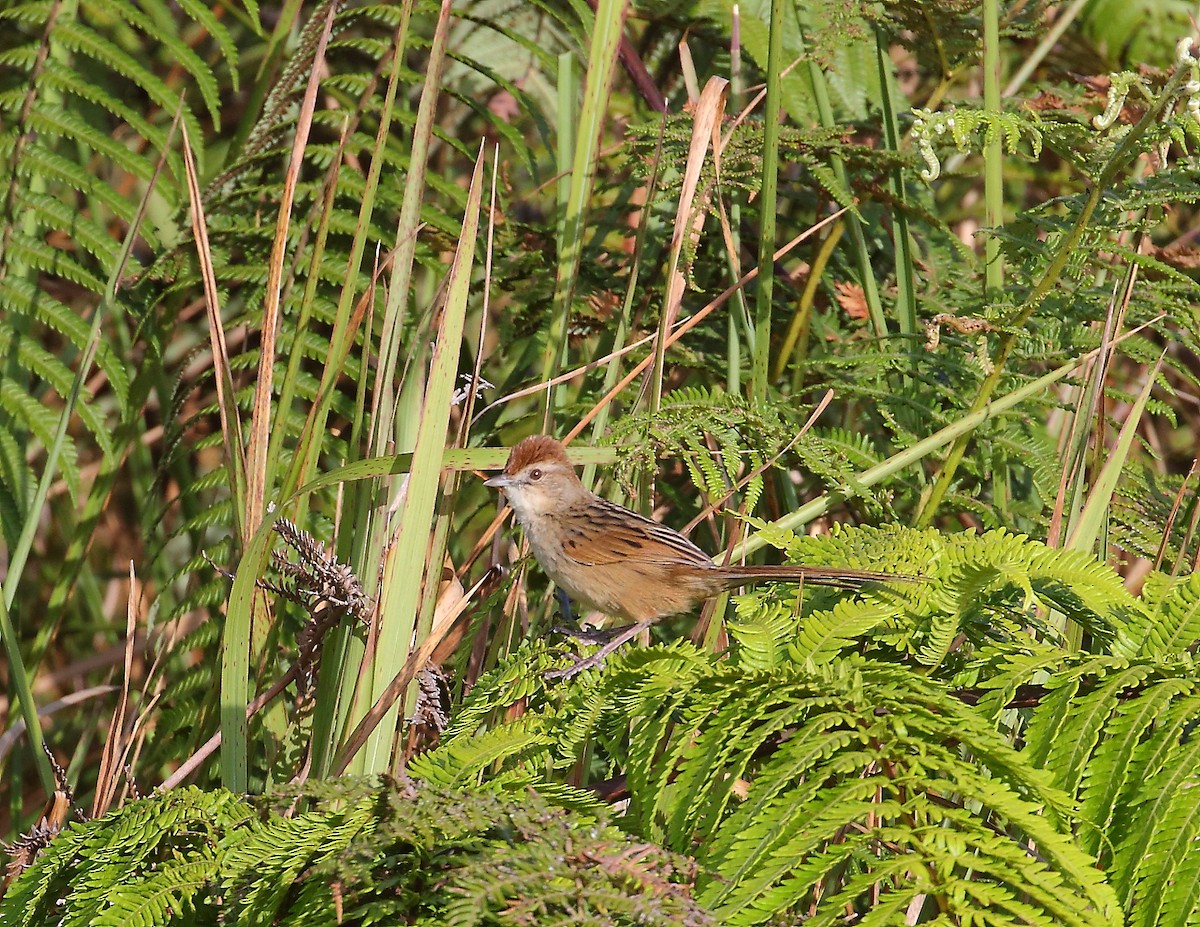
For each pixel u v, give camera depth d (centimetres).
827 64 1025
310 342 998
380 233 1033
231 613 661
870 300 959
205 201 1084
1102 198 778
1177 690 527
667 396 820
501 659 697
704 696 552
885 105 986
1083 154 823
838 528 710
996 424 891
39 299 1026
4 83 1153
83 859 586
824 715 515
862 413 1016
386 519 666
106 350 1017
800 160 952
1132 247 930
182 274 1070
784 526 771
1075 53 1243
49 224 1052
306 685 745
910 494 873
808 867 463
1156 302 860
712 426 773
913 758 494
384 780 514
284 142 1159
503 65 1315
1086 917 449
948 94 1296
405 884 498
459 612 714
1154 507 901
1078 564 617
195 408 1228
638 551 796
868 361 875
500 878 453
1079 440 734
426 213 1042
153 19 1317
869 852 575
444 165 1295
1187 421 1277
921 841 472
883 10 1047
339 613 688
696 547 809
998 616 665
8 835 1053
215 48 1397
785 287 1046
